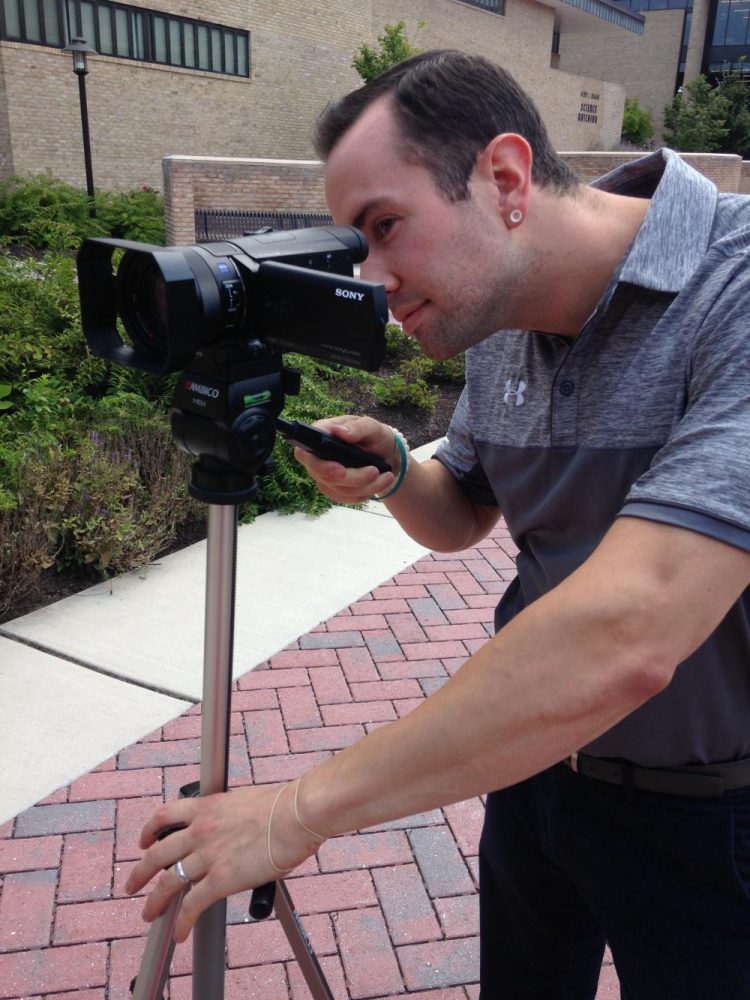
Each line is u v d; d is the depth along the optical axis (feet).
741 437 2.65
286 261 3.13
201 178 42.73
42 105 55.47
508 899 4.92
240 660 11.06
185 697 10.17
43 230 42.50
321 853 8.02
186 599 12.44
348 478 4.12
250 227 44.65
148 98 61.46
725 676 3.55
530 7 99.81
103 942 7.00
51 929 7.09
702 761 3.70
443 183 3.15
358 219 3.29
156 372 3.16
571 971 5.00
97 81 58.13
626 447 3.47
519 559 4.35
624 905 3.97
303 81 72.69
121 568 12.97
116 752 9.16
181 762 9.05
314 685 10.57
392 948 7.12
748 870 3.80
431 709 2.71
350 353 2.97
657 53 150.82
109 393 16.75
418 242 3.20
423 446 19.27
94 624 11.66
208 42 64.64
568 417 3.66
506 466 4.09
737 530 2.56
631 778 3.80
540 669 2.56
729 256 3.24
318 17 72.38
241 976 6.82
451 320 3.35
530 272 3.40
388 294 3.36
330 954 7.04
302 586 13.12
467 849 8.15
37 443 13.60
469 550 14.73
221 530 3.44
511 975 5.10
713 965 3.85
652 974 3.98
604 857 3.97
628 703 2.57
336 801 2.81
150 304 3.18
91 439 14.12
